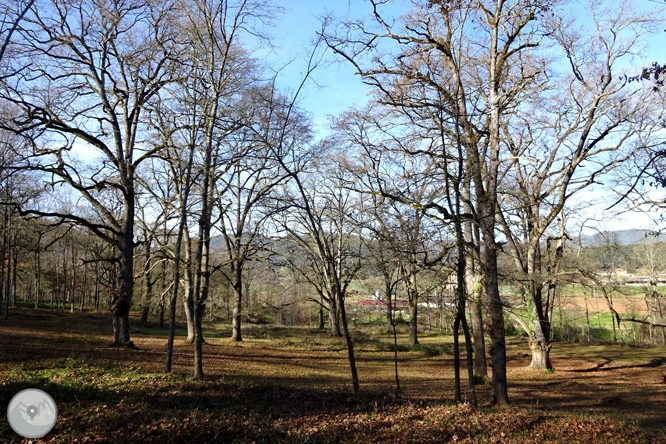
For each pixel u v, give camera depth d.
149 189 22.53
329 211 26.31
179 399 9.80
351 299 30.88
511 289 23.61
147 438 7.31
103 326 34.78
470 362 10.27
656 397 14.19
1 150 18.28
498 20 12.03
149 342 26.23
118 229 19.80
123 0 17.62
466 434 8.12
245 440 7.63
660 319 26.80
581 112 19.20
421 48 11.81
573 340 36.44
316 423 8.88
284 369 18.48
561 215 21.28
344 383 15.16
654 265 27.45
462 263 10.12
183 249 27.66
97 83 18.88
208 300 47.94
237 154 17.08
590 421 9.00
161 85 17.58
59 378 10.77
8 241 29.73
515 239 21.00
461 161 10.72
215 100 13.91
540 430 8.36
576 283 19.61
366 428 8.50
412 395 12.59
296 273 25.73
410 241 11.22
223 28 13.80
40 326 28.58
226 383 11.87
